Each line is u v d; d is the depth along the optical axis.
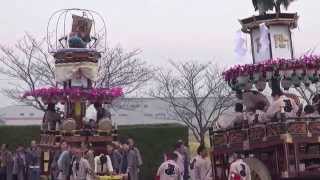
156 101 45.38
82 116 23.17
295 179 13.97
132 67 37.66
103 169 19.02
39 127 28.25
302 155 13.70
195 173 16.17
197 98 41.62
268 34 15.48
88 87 23.70
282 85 14.82
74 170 17.56
